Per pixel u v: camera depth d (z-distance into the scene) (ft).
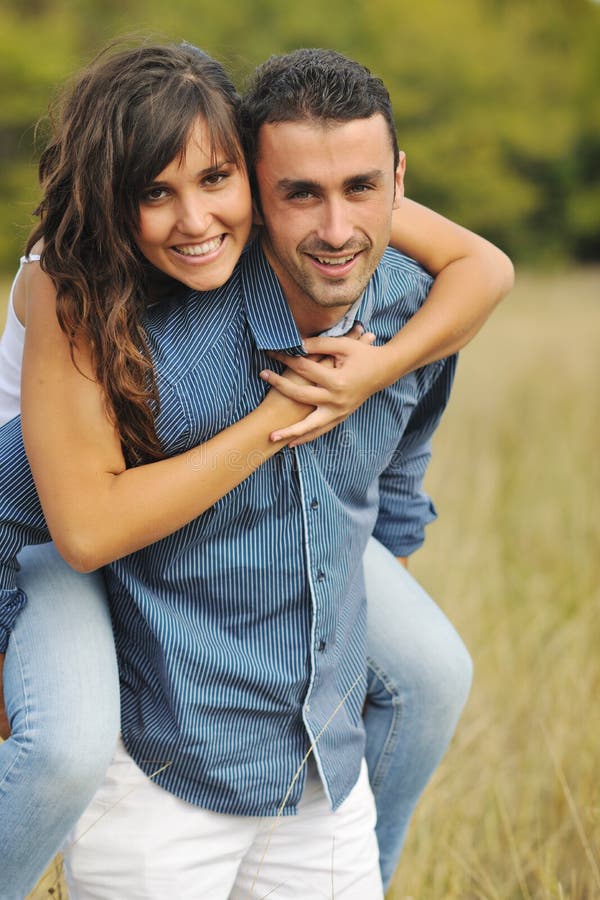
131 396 5.82
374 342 6.80
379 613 7.66
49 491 5.96
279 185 5.78
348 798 7.04
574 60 88.28
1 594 6.47
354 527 6.68
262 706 6.50
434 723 7.61
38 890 7.36
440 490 17.34
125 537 5.96
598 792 9.21
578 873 8.68
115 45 6.23
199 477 5.95
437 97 79.61
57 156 6.20
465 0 87.45
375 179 5.78
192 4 72.49
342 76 5.70
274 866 6.93
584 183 85.15
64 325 5.86
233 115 5.81
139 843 6.51
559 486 17.37
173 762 6.51
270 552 6.39
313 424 6.14
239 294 6.22
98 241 5.85
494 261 7.09
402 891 8.58
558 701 10.67
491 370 28.19
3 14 66.80
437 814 9.26
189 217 5.71
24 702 6.24
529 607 13.07
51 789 6.06
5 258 61.31
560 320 39.04
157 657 6.49
